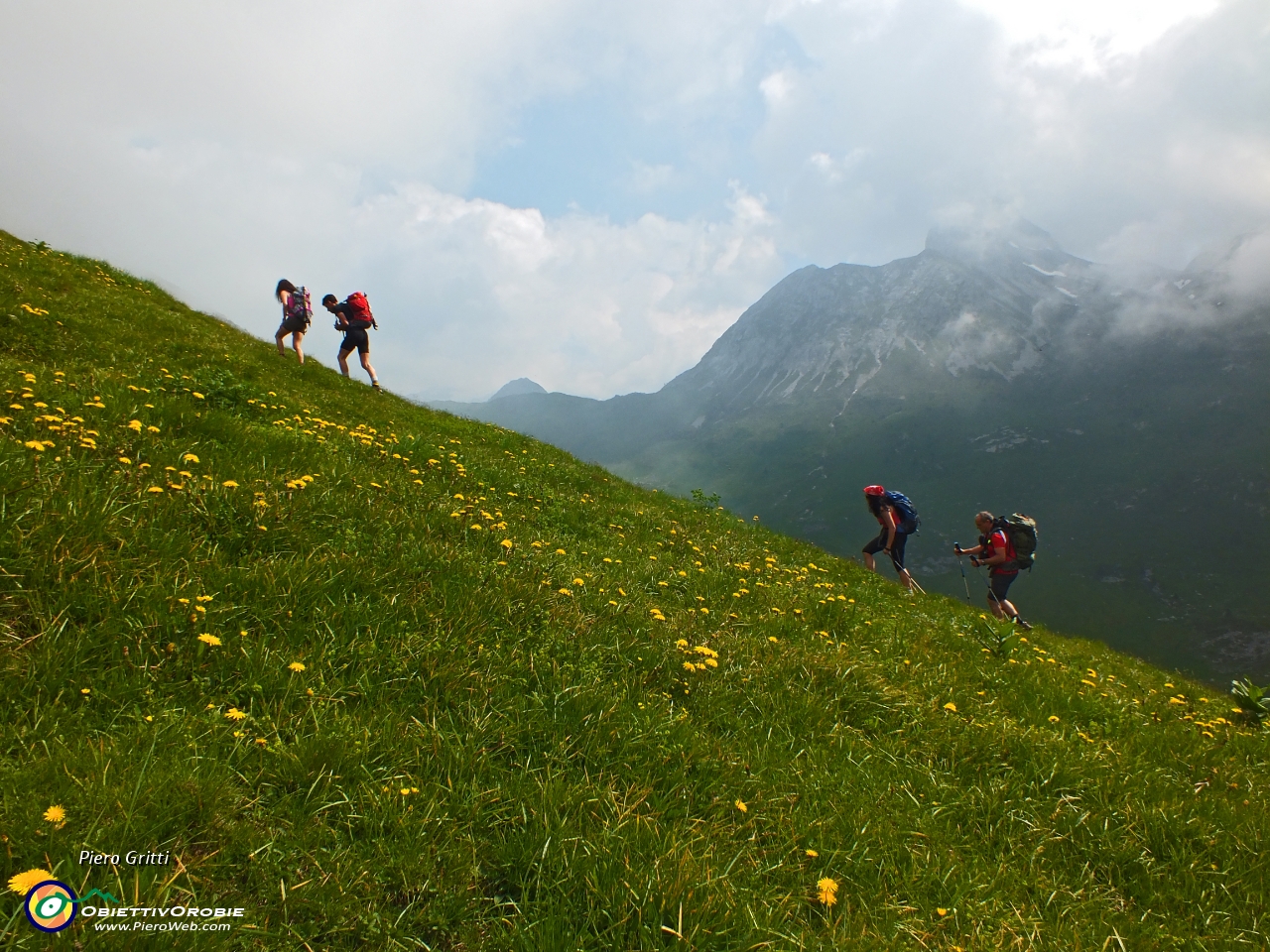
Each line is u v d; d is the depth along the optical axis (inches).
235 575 190.4
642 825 145.8
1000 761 229.1
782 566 525.7
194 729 137.6
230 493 235.8
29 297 540.4
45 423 249.8
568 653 217.8
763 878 144.7
